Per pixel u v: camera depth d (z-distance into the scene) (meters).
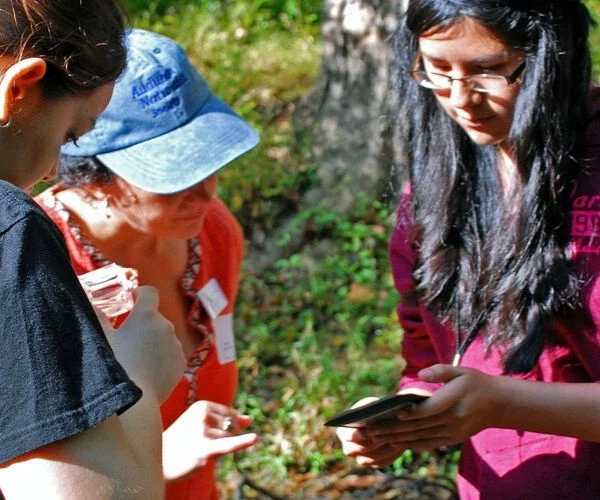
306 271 5.50
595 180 2.16
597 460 2.29
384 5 5.69
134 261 2.41
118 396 1.42
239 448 2.30
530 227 2.19
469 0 2.06
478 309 2.35
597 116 2.19
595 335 2.18
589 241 2.15
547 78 2.11
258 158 5.97
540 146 2.16
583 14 2.18
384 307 5.19
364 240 5.61
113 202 2.33
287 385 4.72
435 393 2.14
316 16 8.13
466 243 2.37
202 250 2.53
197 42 7.74
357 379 4.69
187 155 2.29
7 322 1.39
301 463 4.30
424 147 2.42
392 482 4.14
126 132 2.28
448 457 4.22
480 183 2.37
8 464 1.41
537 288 2.21
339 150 5.87
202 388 2.56
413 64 2.40
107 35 1.59
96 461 1.42
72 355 1.42
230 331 2.61
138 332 1.75
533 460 2.34
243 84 6.96
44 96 1.52
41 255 1.43
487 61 2.12
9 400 1.39
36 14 1.48
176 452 2.33
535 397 2.14
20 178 1.53
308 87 6.83
